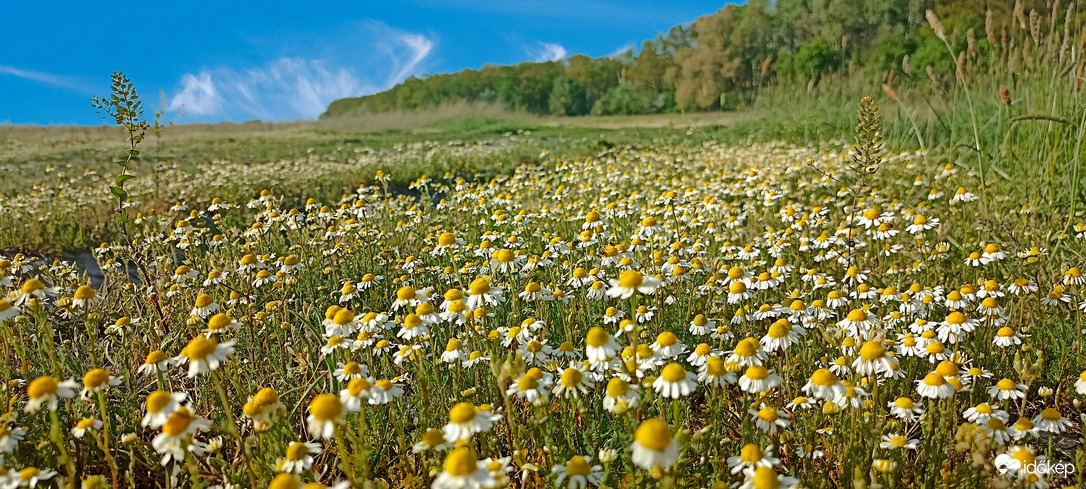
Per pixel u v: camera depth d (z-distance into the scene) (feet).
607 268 15.31
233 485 8.14
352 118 143.43
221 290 16.34
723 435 10.35
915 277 16.40
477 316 11.62
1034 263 15.26
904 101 38.19
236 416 10.89
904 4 88.58
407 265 18.13
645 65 181.37
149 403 7.26
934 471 8.47
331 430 7.27
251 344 12.80
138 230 26.68
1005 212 20.44
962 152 28.99
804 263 18.15
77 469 9.31
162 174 46.98
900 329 12.41
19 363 13.11
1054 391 11.20
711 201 24.50
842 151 38.22
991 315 12.01
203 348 8.40
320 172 44.47
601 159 50.16
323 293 17.58
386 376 11.37
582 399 8.82
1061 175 21.63
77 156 64.34
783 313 12.98
